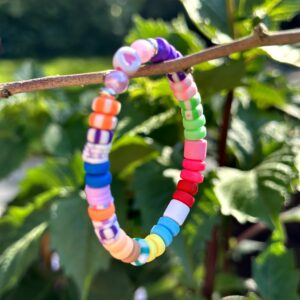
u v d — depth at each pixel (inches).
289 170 9.8
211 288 11.2
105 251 9.9
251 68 10.5
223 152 10.6
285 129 11.6
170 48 7.0
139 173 9.9
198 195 9.6
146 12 107.0
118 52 6.4
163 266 13.4
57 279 12.4
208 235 9.4
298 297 10.1
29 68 14.3
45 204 10.8
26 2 97.6
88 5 101.5
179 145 10.9
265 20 9.3
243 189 9.4
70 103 14.0
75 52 101.3
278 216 9.1
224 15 9.5
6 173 13.4
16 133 13.7
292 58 7.7
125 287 11.8
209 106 11.5
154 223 9.5
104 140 6.2
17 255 10.1
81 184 11.2
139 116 10.4
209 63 9.5
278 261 10.4
